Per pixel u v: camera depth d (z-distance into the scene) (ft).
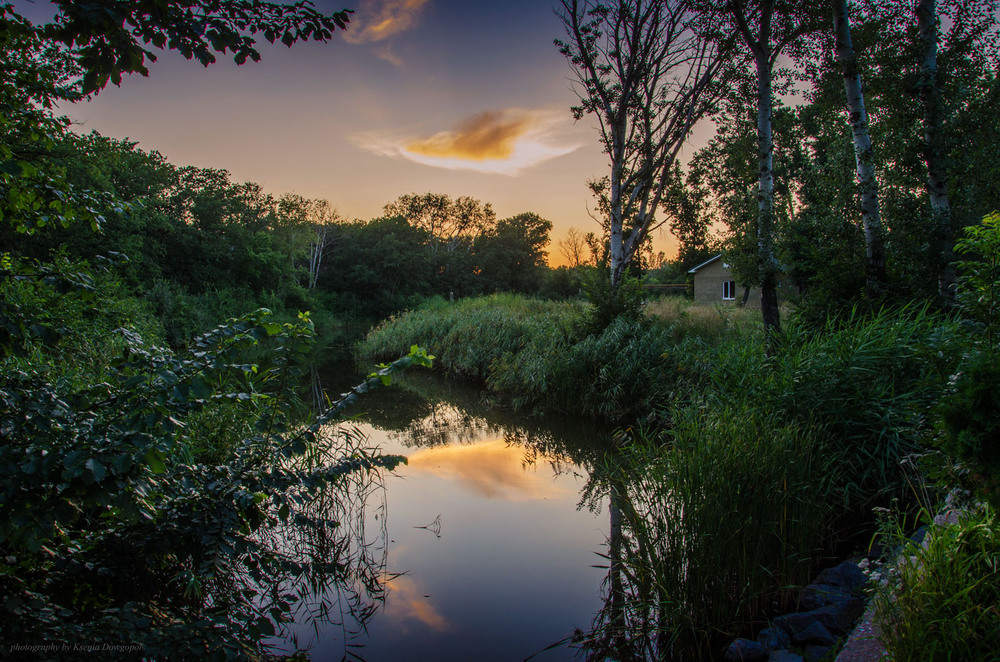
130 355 9.25
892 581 9.12
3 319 8.52
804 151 68.95
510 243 228.02
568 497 21.45
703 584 12.32
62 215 9.77
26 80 9.93
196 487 11.42
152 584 11.23
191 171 140.05
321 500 18.13
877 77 36.40
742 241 32.07
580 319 41.68
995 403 8.69
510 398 39.81
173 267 122.42
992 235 10.50
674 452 16.78
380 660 11.78
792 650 10.84
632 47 45.06
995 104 35.63
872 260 32.86
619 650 12.10
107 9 6.97
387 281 187.52
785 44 37.01
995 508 8.74
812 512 14.08
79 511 7.94
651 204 47.42
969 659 7.33
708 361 27.68
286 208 171.83
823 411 18.48
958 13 34.65
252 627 9.68
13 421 7.80
